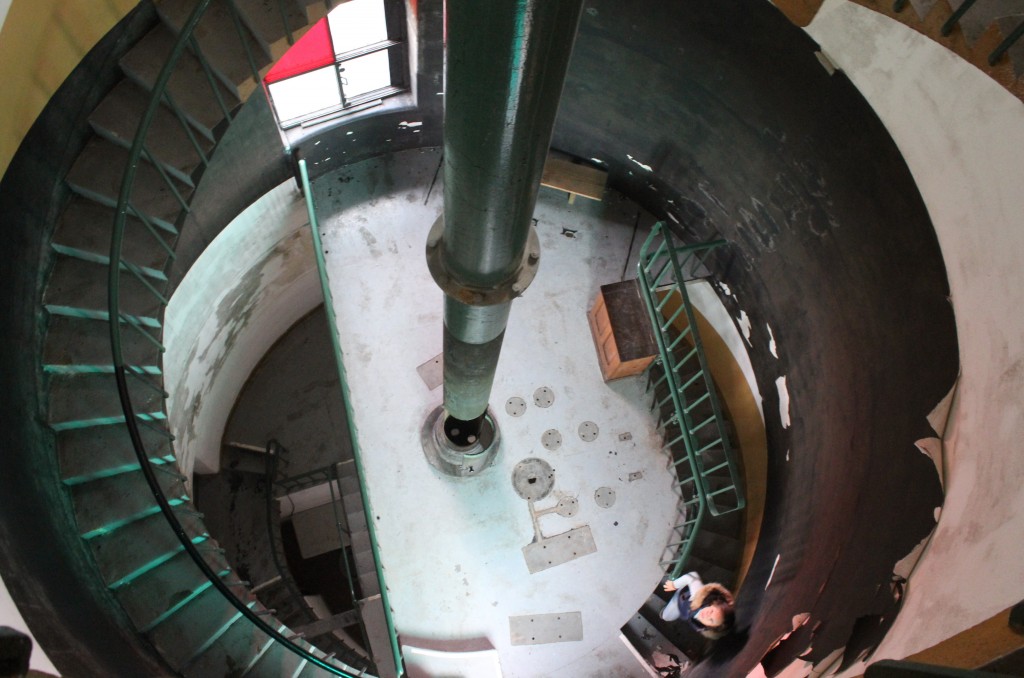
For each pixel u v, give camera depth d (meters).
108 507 4.67
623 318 7.20
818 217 5.68
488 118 2.48
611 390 7.67
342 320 7.63
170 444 5.09
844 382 5.68
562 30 2.17
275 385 8.86
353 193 7.91
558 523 7.20
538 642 6.84
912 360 4.68
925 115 4.21
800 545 6.02
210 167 5.64
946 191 4.16
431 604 6.91
